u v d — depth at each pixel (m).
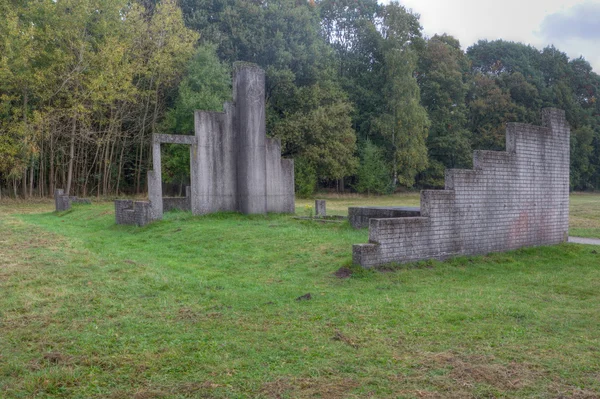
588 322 7.66
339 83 52.81
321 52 50.47
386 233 11.54
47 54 34.91
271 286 9.90
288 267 11.79
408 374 5.49
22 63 33.47
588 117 66.94
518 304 8.68
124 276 10.47
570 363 5.85
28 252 13.31
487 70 68.19
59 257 12.55
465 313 7.93
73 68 36.28
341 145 46.34
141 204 19.45
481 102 58.94
